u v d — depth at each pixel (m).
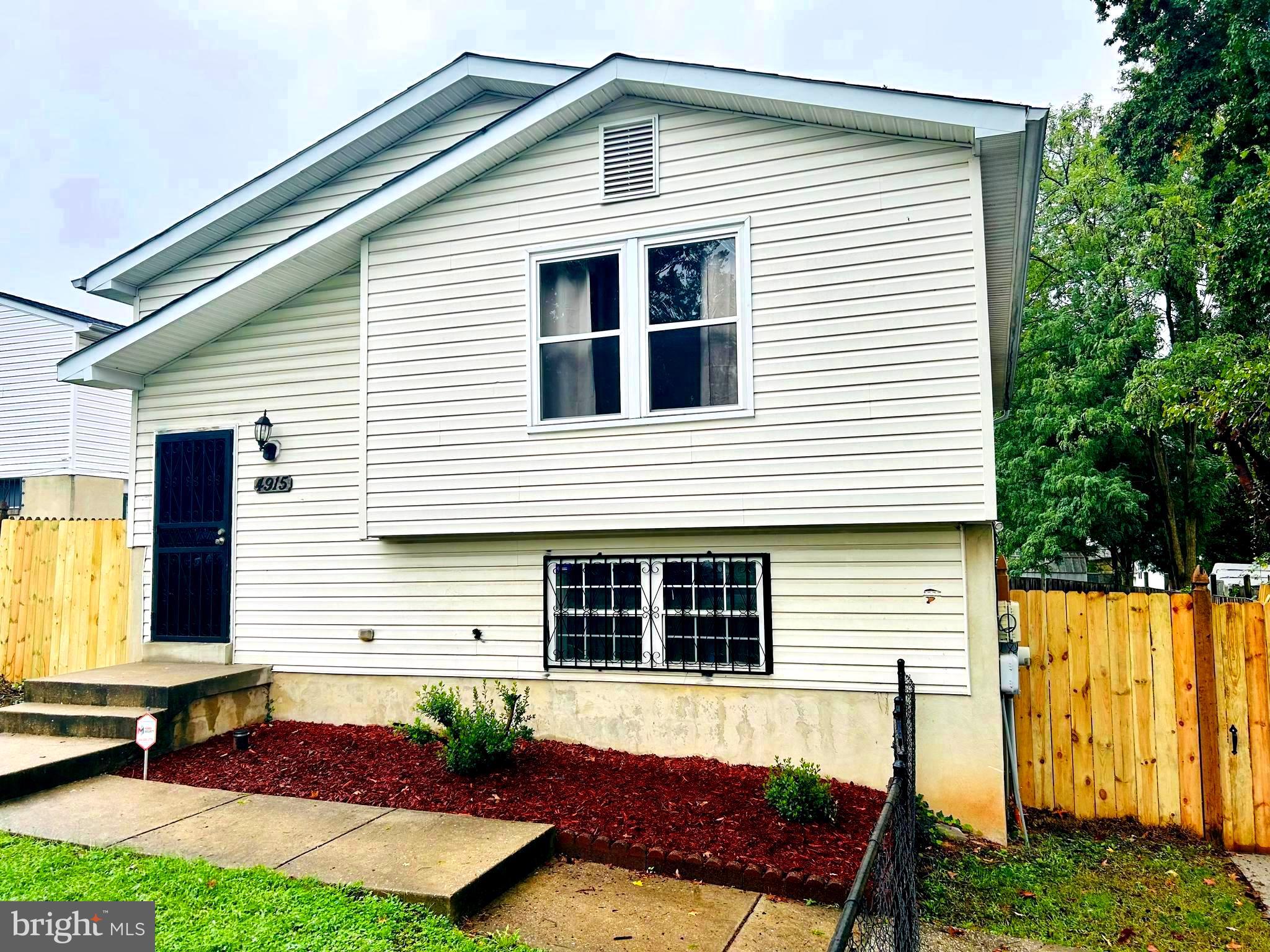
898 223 6.06
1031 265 19.22
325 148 8.82
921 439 5.91
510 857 4.68
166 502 8.70
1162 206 15.26
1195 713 6.14
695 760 6.48
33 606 9.74
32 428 17.03
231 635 8.28
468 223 7.20
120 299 9.87
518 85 8.30
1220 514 18.81
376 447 7.31
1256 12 14.20
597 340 6.83
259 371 8.43
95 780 6.29
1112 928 4.60
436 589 7.54
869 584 6.26
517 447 6.91
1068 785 6.44
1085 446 15.52
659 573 6.82
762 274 6.36
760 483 6.24
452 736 6.39
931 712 6.06
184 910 3.96
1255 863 5.57
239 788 6.09
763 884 4.60
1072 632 6.51
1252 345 12.34
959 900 4.95
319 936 3.74
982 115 5.62
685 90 6.43
